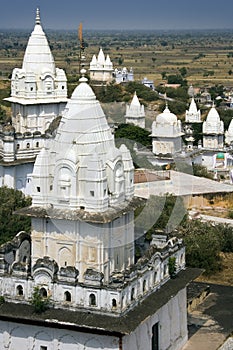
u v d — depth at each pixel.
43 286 46.50
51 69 96.88
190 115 151.75
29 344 46.84
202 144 138.12
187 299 62.69
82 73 48.25
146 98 191.62
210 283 71.44
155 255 49.84
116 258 49.06
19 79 95.81
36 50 96.50
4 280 47.59
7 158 91.19
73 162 46.41
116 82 193.50
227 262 82.19
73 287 45.66
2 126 94.88
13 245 49.91
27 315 45.75
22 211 47.78
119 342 44.47
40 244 48.28
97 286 44.97
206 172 120.06
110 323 44.19
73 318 45.00
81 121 47.00
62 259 47.91
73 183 46.69
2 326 47.31
